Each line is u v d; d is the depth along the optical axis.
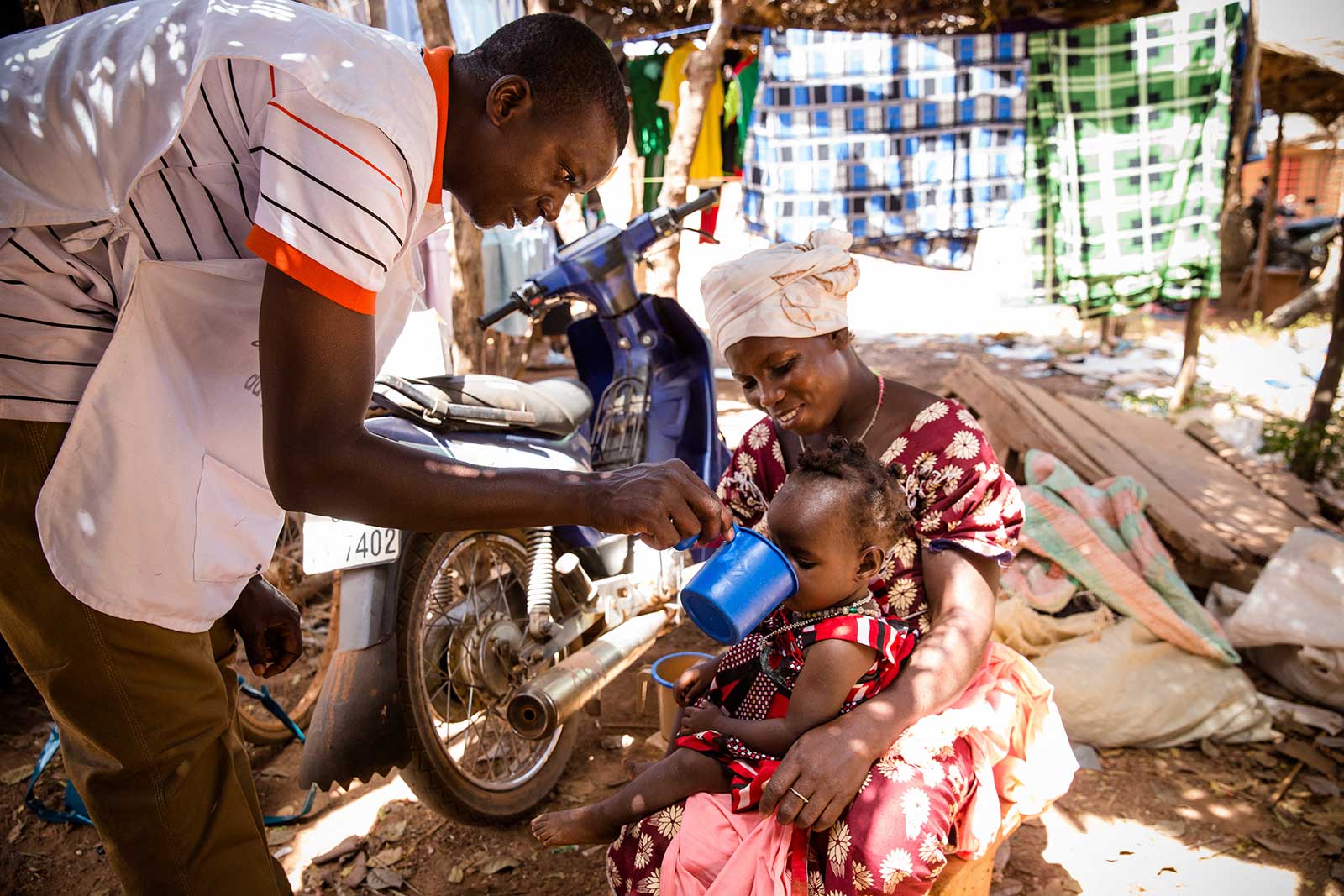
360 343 1.43
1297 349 8.77
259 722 3.20
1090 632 3.36
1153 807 2.90
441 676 2.87
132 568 1.63
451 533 2.69
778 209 6.25
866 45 6.03
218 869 1.87
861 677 1.92
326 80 1.38
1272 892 2.55
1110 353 8.77
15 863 2.73
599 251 3.31
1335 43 9.39
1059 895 2.54
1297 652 3.43
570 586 3.04
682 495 1.53
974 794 1.95
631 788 2.00
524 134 1.58
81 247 1.54
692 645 3.95
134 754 1.74
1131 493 3.90
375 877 2.64
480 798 2.73
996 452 4.68
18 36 1.64
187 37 1.47
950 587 2.03
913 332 10.07
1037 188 6.05
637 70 6.24
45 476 1.59
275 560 4.05
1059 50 5.88
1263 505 4.45
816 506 1.87
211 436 1.71
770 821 1.81
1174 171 5.95
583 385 3.37
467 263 4.68
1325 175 15.52
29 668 1.71
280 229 1.37
